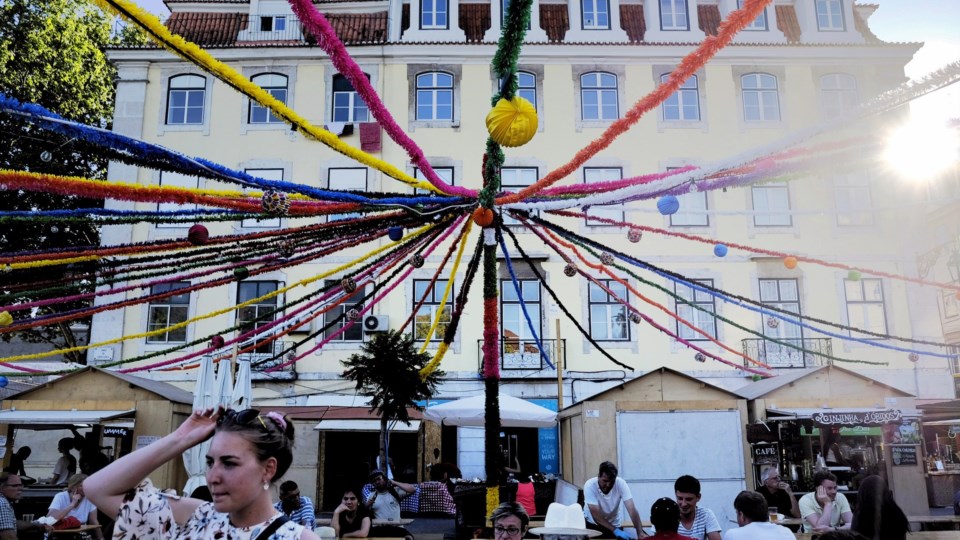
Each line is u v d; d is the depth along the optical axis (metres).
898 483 11.53
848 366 19.98
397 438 19.38
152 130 20.78
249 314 19.97
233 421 2.38
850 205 20.72
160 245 6.34
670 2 21.98
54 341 22.25
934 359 19.81
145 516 2.36
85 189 4.36
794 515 9.70
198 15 22.20
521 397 19.84
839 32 21.77
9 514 6.80
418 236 7.19
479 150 20.92
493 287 6.41
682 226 20.42
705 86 21.23
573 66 21.33
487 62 21.36
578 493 10.51
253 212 5.63
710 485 11.91
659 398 12.26
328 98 21.12
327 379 19.78
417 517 13.37
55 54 21.11
